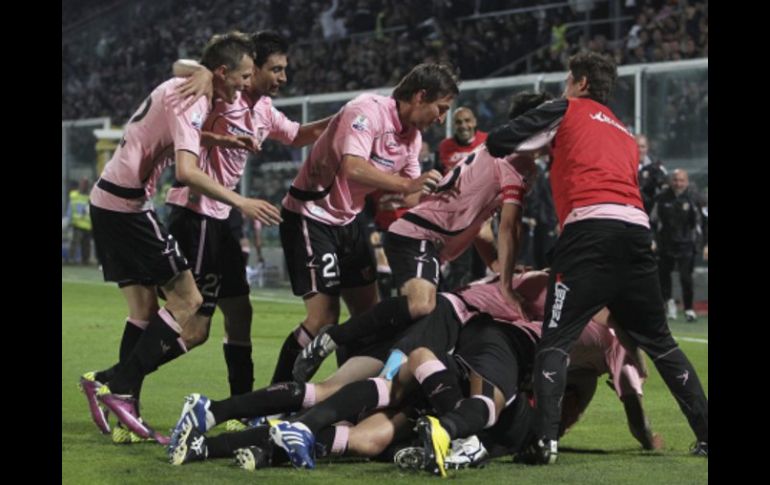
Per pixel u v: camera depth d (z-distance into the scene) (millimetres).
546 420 20297
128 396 23078
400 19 100688
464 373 20953
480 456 19781
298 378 22656
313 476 18750
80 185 105438
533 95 23328
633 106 64750
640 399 22234
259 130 26078
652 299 21172
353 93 77438
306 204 26000
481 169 23141
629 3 83438
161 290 24812
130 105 125688
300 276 26031
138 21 134875
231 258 25812
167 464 19875
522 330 21703
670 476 19250
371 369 21328
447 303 21531
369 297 27078
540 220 59062
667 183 55719
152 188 24031
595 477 19062
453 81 24734
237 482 18203
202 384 32406
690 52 74062
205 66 23656
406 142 25297
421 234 23781
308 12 112375
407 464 19125
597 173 20938
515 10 90625
